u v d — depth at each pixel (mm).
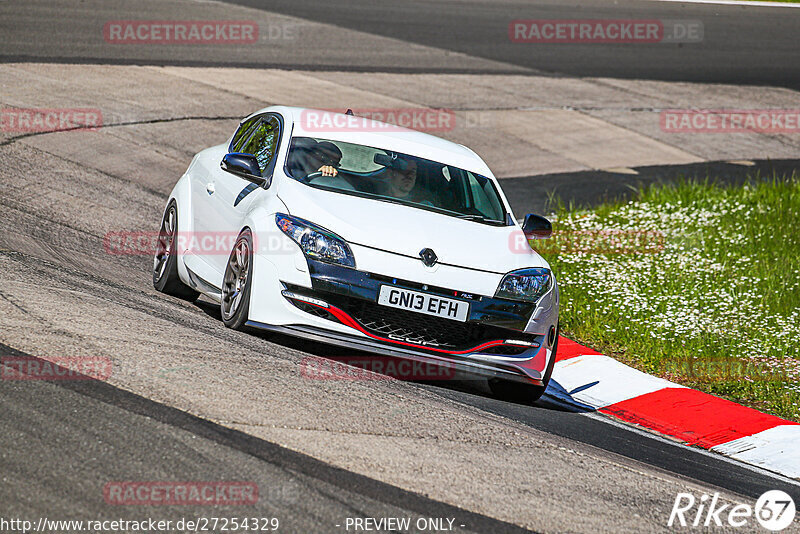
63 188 37188
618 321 31750
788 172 61000
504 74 75125
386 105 61062
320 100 59250
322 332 21516
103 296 23953
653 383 26438
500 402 23031
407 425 18469
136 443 15164
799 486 20594
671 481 18828
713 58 91625
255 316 22047
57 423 15422
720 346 29938
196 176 28016
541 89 72625
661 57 89750
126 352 19297
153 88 55500
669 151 63125
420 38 83250
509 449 18500
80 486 13586
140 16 74312
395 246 22016
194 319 23781
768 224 46250
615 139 63875
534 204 48062
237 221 23969
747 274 37719
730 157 63469
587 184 53406
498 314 22203
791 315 33312
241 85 59469
